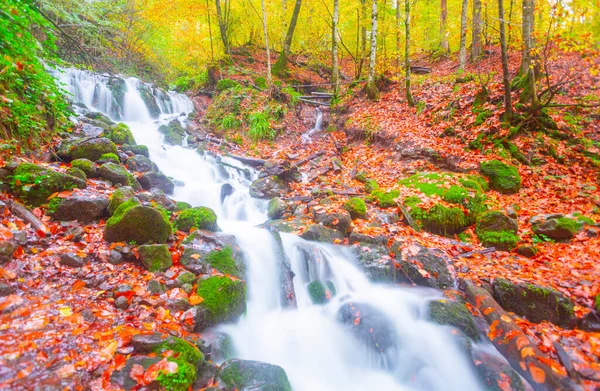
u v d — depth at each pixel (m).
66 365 2.55
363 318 4.57
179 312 3.67
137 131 10.94
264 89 15.49
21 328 2.77
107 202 5.01
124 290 3.62
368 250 5.93
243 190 8.94
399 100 13.82
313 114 15.31
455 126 10.91
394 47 18.17
